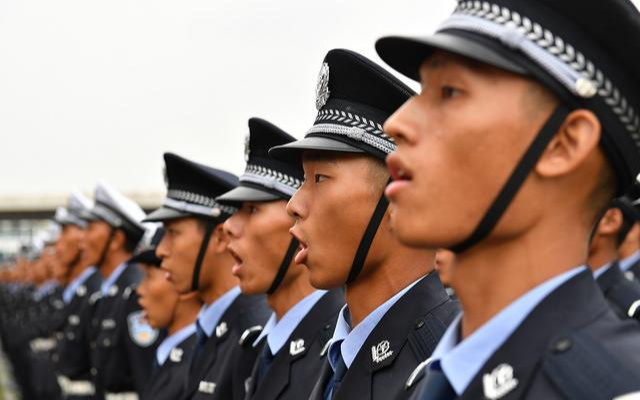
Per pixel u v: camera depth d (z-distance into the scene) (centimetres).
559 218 208
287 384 414
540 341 203
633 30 202
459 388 207
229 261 578
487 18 205
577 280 208
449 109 206
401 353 318
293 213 341
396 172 215
